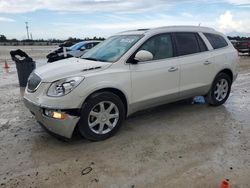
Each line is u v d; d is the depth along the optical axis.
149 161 3.75
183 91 5.45
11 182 3.31
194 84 5.63
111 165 3.66
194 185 3.18
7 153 4.05
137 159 3.81
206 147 4.17
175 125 5.12
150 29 5.19
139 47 4.80
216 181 3.26
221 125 5.12
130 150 4.09
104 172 3.48
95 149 4.14
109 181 3.29
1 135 4.74
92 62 4.66
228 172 3.45
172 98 5.35
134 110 4.86
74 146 4.25
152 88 4.94
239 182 3.23
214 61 5.90
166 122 5.29
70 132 4.12
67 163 3.73
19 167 3.65
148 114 5.76
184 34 5.57
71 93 4.00
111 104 4.43
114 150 4.10
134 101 4.75
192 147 4.17
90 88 4.15
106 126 4.51
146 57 4.57
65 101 3.97
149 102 4.97
